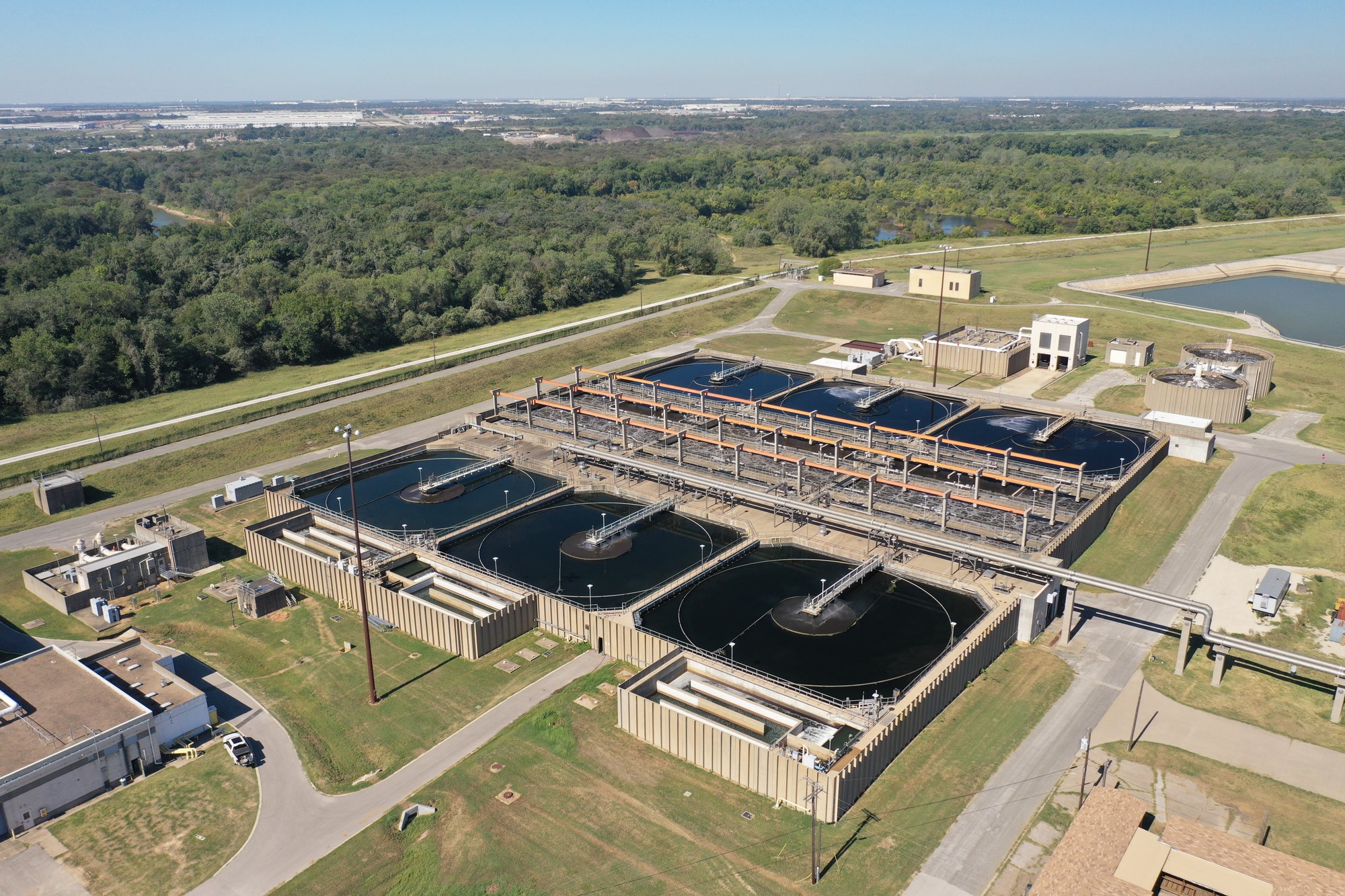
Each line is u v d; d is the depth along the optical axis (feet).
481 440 417.90
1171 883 169.48
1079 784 203.31
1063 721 225.15
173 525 316.81
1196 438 385.50
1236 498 348.79
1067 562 298.97
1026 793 200.34
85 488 382.01
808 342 594.24
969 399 462.19
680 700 230.27
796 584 283.38
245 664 255.70
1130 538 319.68
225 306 580.71
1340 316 651.25
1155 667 247.50
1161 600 241.55
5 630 275.39
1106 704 231.50
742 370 527.81
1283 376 500.74
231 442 427.33
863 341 591.37
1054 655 253.85
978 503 302.04
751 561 299.38
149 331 510.58
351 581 281.95
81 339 512.22
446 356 562.66
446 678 247.50
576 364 557.33
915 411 450.30
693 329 631.97
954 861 181.78
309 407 479.00
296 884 179.93
